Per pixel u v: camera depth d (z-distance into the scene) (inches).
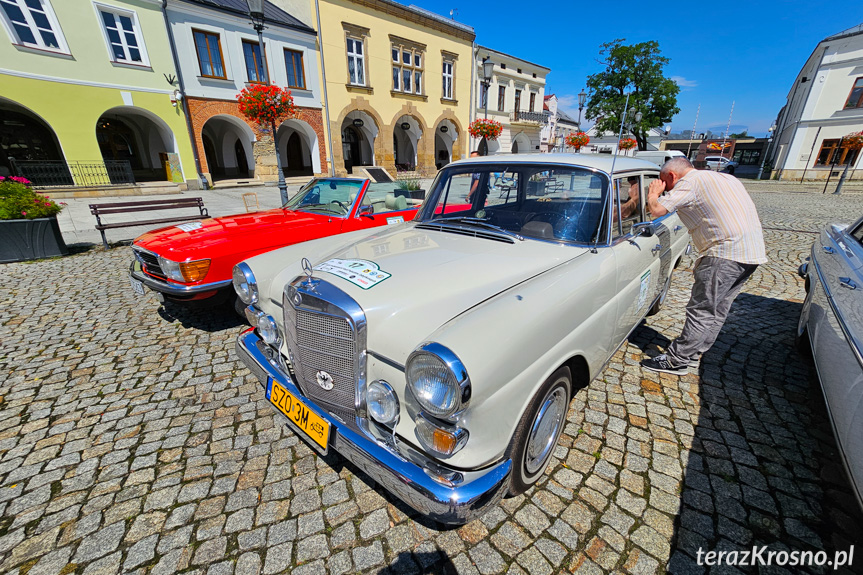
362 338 63.2
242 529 70.8
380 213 183.2
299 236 157.2
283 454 88.3
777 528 68.7
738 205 94.7
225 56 580.7
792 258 238.4
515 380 60.9
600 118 869.8
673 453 86.0
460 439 55.6
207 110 583.8
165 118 546.6
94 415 101.2
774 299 174.1
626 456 85.4
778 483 77.9
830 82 853.8
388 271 73.7
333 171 724.7
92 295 185.6
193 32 549.3
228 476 82.4
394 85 770.2
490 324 59.2
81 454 88.4
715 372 116.8
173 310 168.2
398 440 64.3
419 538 68.5
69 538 69.1
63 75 467.2
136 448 90.2
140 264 152.9
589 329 79.1
